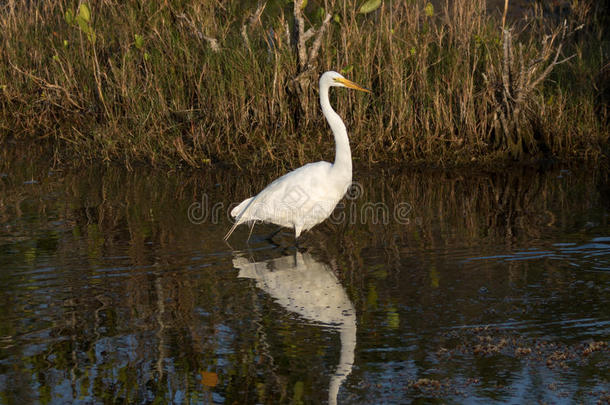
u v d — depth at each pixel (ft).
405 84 53.01
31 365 23.73
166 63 56.13
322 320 26.66
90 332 25.91
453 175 47.93
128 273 31.48
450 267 31.58
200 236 36.65
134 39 58.54
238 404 21.42
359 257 33.42
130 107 55.16
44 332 25.95
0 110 62.59
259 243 35.83
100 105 58.18
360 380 22.62
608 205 40.32
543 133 51.70
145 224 38.40
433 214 39.75
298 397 21.72
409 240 35.55
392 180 47.06
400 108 51.75
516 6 70.28
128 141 52.80
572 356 23.59
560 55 59.67
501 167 49.60
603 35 64.69
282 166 48.88
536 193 43.45
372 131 52.16
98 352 24.53
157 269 31.99
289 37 55.21
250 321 26.68
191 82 55.57
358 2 58.75
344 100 52.95
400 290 29.25
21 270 31.76
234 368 23.40
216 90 53.88
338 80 36.47
